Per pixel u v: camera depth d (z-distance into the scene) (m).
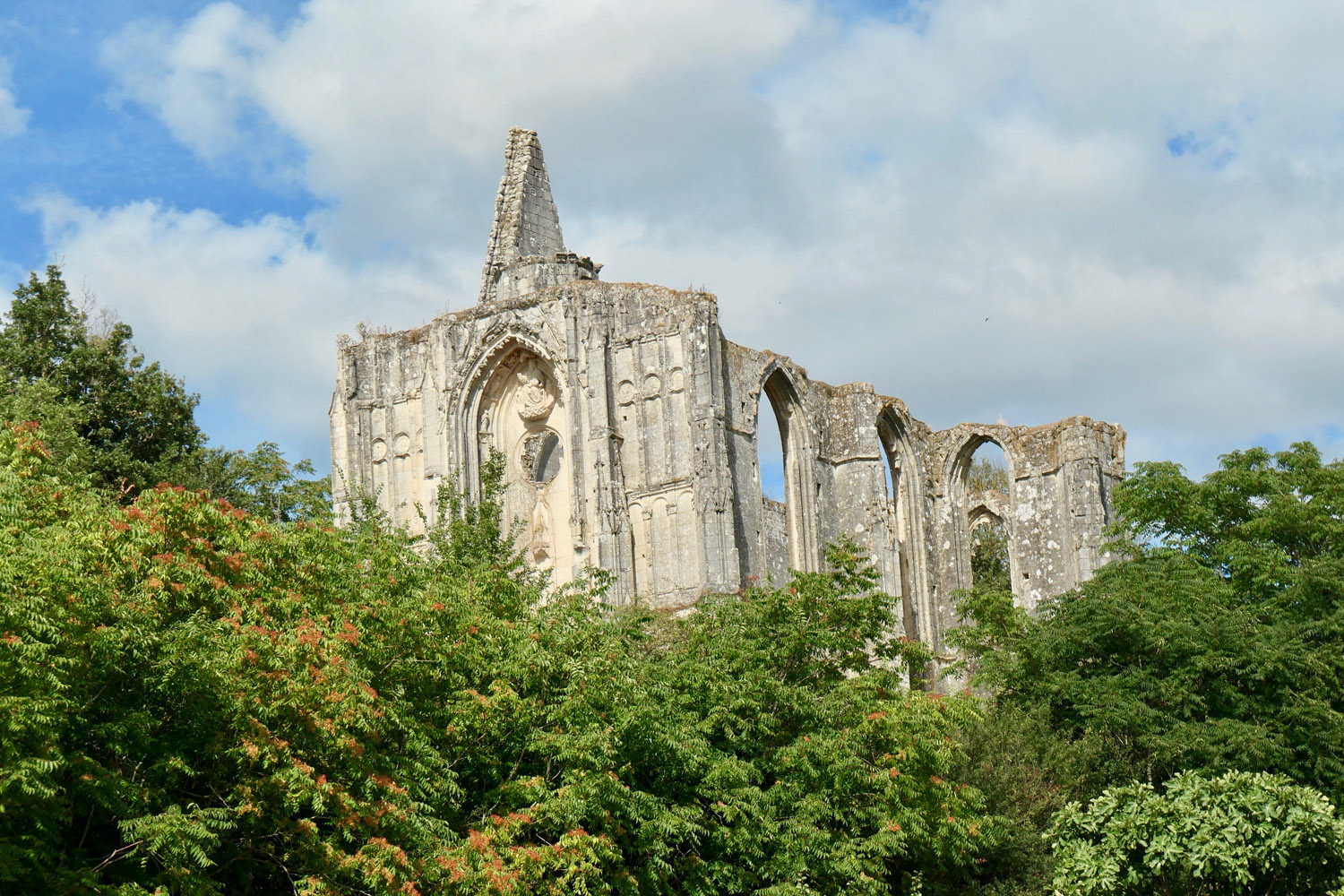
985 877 51.50
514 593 44.75
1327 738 54.12
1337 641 58.44
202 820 30.69
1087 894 46.72
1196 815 45.81
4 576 28.12
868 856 44.56
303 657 34.03
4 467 35.84
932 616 89.56
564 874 36.94
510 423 79.31
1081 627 59.97
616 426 75.06
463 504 77.44
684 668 46.28
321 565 38.66
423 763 37.00
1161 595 59.81
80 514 34.44
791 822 43.47
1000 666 60.34
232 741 33.09
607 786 38.41
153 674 31.97
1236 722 54.28
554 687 41.12
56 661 28.77
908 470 91.06
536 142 83.50
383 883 33.09
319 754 34.41
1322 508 65.62
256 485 83.62
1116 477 94.38
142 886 31.45
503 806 39.47
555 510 77.12
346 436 81.44
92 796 30.05
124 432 84.44
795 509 82.38
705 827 43.25
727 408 76.38
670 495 73.69
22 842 29.19
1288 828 44.94
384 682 38.06
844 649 48.78
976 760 53.25
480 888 34.06
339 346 82.25
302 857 33.44
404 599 39.16
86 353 83.31
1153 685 56.97
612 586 72.38
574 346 75.62
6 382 73.81
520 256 80.69
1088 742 55.53
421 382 80.38
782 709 46.62
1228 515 69.81
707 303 74.62
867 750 45.84
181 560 33.91
